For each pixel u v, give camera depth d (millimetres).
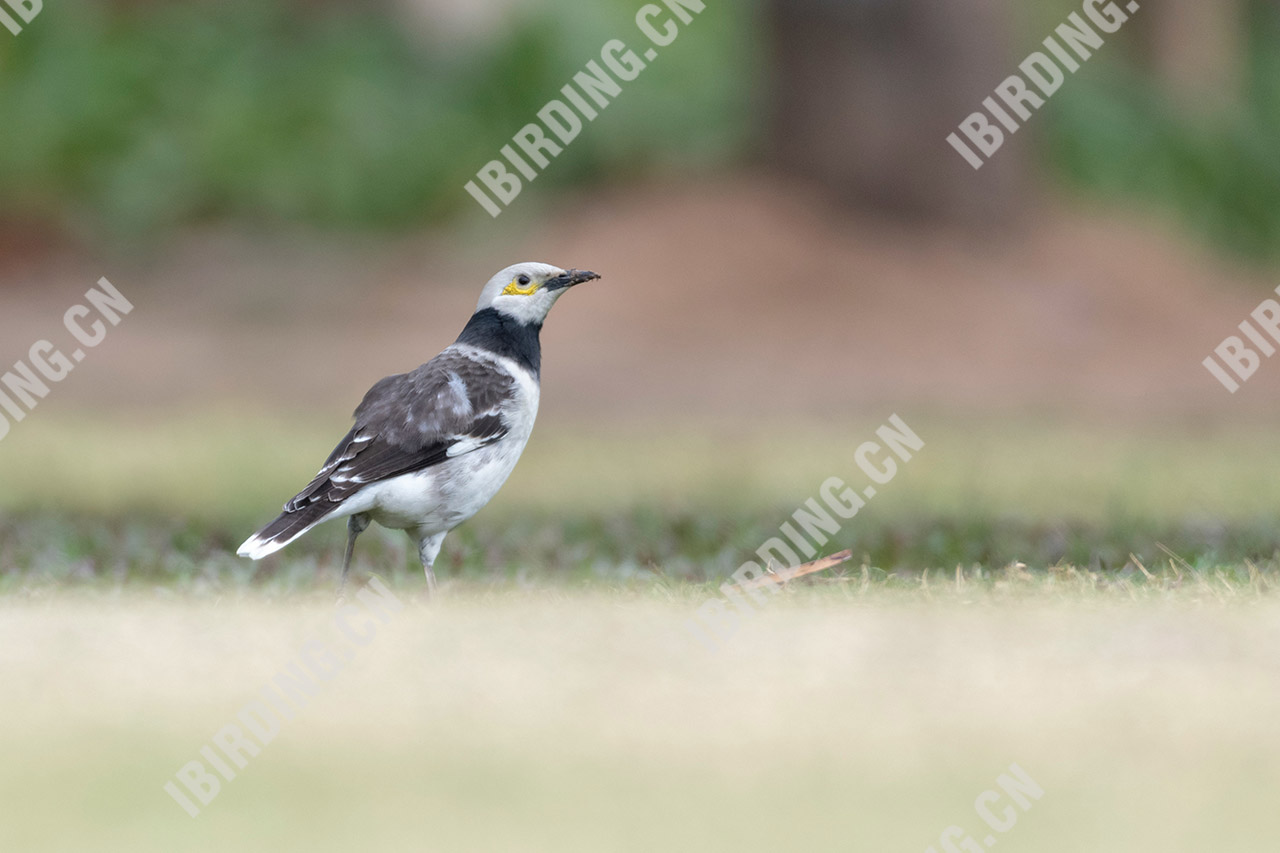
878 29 24594
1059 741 4629
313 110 29188
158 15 31312
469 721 4961
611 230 25469
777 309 23281
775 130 25516
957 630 6449
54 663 5871
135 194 28266
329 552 9914
